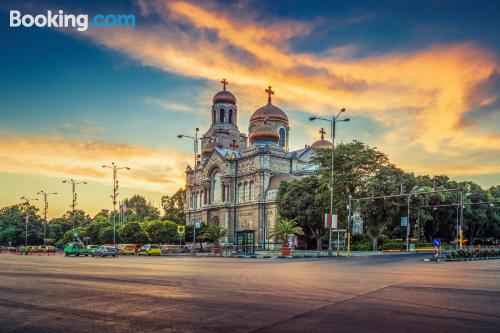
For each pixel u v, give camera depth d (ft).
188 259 192.24
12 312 48.14
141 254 279.08
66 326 41.19
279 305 52.16
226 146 454.40
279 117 436.76
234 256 233.14
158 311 48.44
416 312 47.65
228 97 467.11
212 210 414.00
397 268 118.32
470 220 388.16
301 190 297.74
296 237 302.45
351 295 60.39
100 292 64.03
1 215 620.90
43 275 94.43
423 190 283.79
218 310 48.93
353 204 262.47
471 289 67.36
